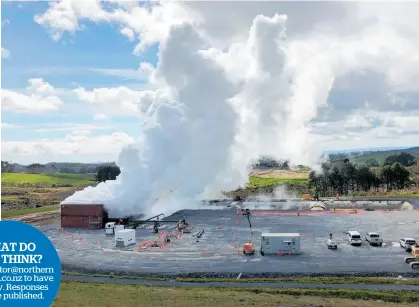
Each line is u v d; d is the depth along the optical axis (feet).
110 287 178.50
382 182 554.87
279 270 201.98
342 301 156.15
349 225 313.12
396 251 234.79
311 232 289.33
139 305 145.79
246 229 304.09
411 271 197.16
